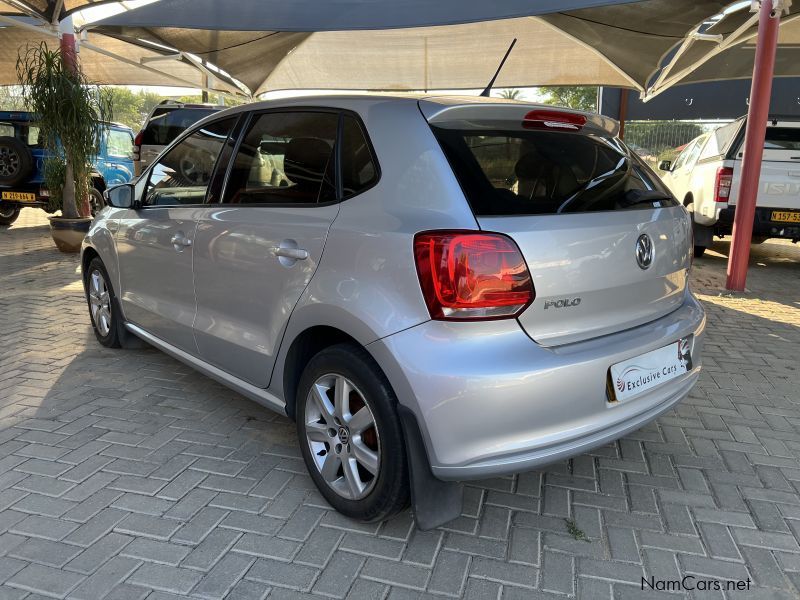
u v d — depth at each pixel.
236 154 3.15
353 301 2.30
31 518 2.55
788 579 2.28
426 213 2.20
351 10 7.70
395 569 2.30
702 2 7.27
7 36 12.49
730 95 15.79
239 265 2.93
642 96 11.53
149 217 3.72
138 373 4.17
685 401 3.90
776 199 8.37
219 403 3.72
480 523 2.59
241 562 2.32
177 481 2.86
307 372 2.63
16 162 9.67
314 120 2.76
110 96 8.63
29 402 3.69
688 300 2.93
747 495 2.82
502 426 2.11
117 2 7.93
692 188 9.74
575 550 2.43
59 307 5.89
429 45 11.35
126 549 2.37
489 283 2.08
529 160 2.39
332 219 2.50
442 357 2.09
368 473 2.53
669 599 2.17
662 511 2.69
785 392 4.05
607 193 2.51
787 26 9.78
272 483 2.86
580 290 2.26
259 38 9.53
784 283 7.78
